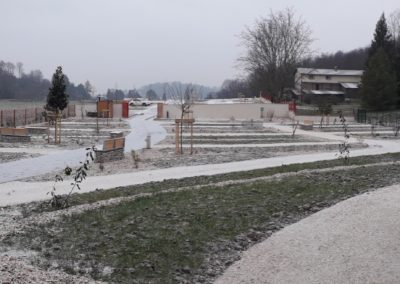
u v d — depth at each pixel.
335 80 99.25
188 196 13.43
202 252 9.18
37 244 9.29
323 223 11.04
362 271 8.38
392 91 63.88
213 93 151.25
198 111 57.53
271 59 73.31
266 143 29.94
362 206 12.35
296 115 57.94
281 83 73.69
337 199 13.27
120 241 9.51
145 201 12.78
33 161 20.88
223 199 13.06
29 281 7.20
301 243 9.77
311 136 35.50
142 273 8.09
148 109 74.75
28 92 118.88
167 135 34.69
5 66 126.25
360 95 68.50
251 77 78.88
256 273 8.33
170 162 20.88
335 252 9.27
